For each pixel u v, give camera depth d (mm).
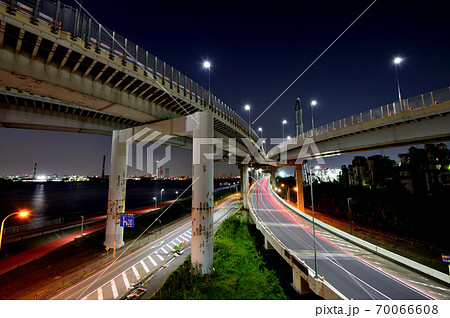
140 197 135500
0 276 23234
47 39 13445
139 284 20172
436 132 20812
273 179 98688
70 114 29531
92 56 15555
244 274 23750
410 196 42062
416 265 19656
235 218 46969
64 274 23500
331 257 23047
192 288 19094
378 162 65375
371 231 38094
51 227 44938
